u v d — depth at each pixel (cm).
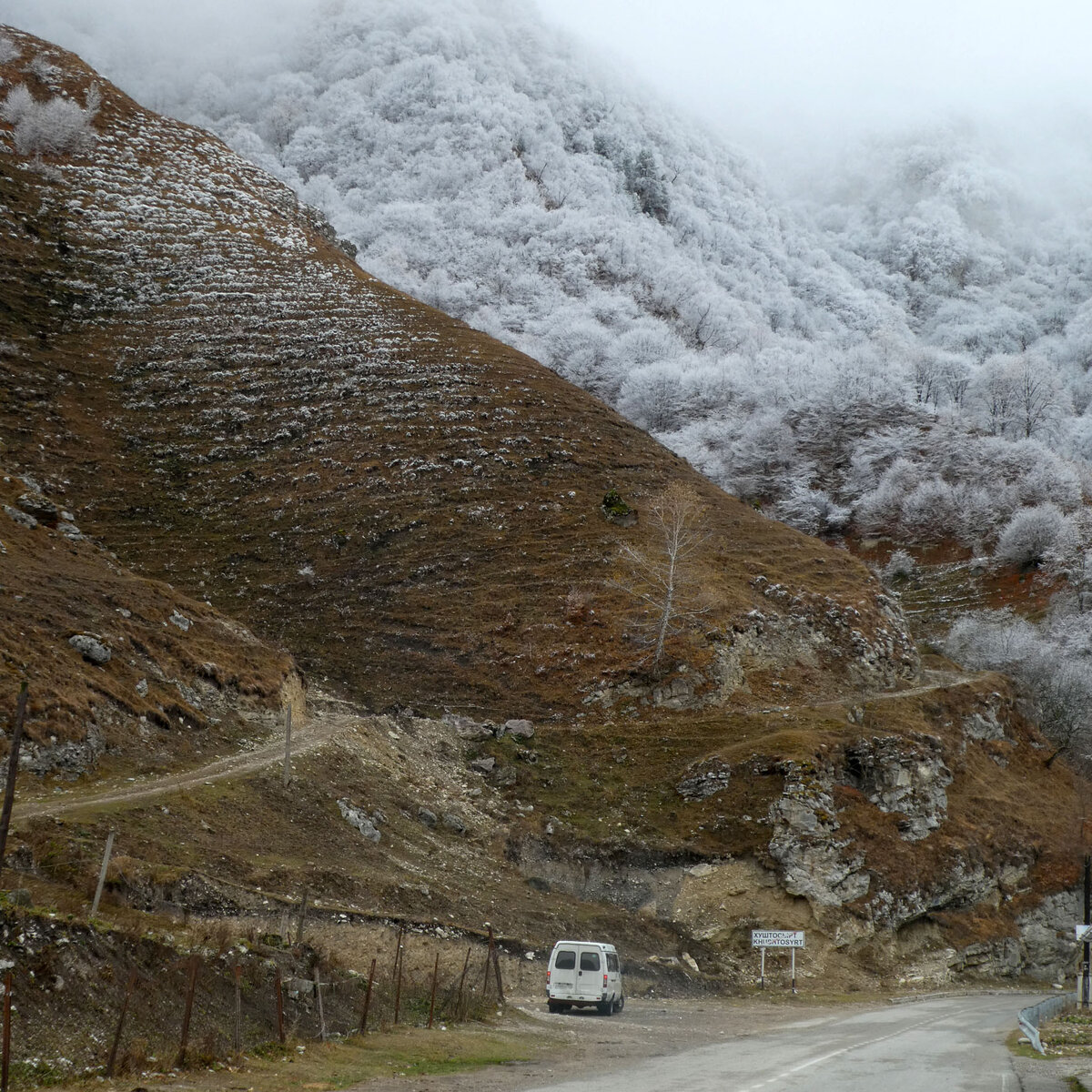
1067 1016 3425
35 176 12025
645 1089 1636
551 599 6756
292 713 4984
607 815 5056
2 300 9681
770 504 14125
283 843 3541
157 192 12781
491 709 5991
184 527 7700
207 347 9831
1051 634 9619
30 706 3509
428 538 7431
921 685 6844
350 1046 1919
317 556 7362
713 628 6350
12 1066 1391
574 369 18788
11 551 4984
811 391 15962
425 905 3531
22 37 15125
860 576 7488
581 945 3034
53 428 8388
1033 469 12988
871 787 5362
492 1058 1989
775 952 4556
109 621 4519
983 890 5356
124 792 3403
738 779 5150
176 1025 1686
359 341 10031
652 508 7769
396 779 4675
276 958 2088
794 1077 1834
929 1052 2275
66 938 1648
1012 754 6612
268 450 8500
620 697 5997
